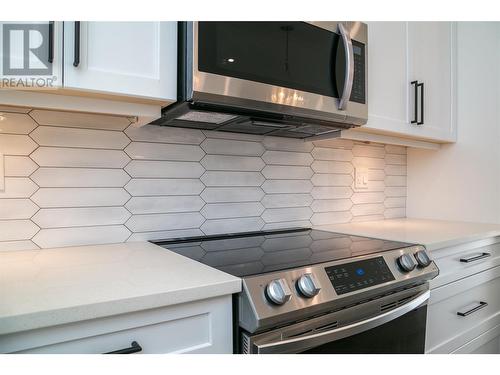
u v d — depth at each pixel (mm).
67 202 1104
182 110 1021
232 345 782
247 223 1488
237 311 789
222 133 1419
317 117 1170
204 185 1371
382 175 2035
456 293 1396
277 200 1585
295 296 817
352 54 1194
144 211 1239
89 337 624
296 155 1652
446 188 1991
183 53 949
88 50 841
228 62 959
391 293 1062
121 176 1194
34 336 578
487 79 1849
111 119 1174
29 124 1044
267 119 1160
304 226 1677
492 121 1821
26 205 1044
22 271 815
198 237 1339
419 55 1681
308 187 1699
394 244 1235
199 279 762
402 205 2135
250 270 852
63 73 811
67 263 898
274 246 1195
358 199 1917
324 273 913
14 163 1025
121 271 824
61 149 1093
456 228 1646
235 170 1452
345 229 1612
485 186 1842
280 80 1057
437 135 1804
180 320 715
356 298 924
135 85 902
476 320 1527
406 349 1104
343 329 884
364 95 1308
